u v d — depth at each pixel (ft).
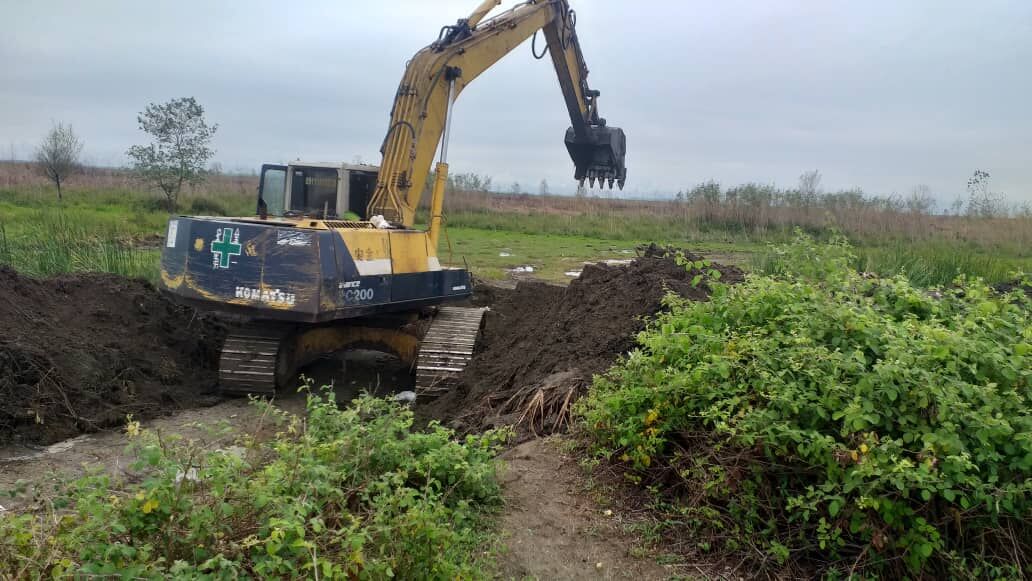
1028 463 13.35
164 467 11.93
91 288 31.53
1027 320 17.92
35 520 11.76
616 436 17.33
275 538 10.67
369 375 33.47
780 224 101.09
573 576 13.97
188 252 27.32
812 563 14.16
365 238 28.25
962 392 14.29
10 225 59.52
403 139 32.55
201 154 96.43
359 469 14.34
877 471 12.96
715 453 15.49
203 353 32.24
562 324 27.40
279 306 26.22
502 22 38.34
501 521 15.46
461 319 32.22
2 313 26.48
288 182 33.71
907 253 48.03
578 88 47.42
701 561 14.48
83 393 25.22
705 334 17.58
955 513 13.50
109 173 137.59
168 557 11.35
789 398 14.52
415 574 12.25
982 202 93.35
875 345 15.81
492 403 23.27
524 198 154.71
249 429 24.71
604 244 91.15
